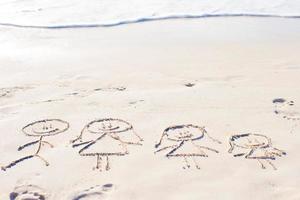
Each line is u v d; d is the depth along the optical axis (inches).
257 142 108.4
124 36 209.9
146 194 87.7
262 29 221.0
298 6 267.0
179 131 113.1
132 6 266.8
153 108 125.7
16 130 112.8
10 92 138.8
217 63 168.4
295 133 112.9
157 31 218.5
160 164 98.3
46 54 182.1
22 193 88.0
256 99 133.1
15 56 178.9
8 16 244.7
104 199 86.2
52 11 256.5
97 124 116.3
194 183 91.4
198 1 279.4
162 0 282.4
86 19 237.8
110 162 99.0
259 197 87.0
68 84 146.9
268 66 164.7
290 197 87.0
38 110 124.2
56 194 87.8
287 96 135.6
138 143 107.4
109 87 143.5
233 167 97.6
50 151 103.7
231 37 207.0
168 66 165.0
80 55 180.4
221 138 110.3
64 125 115.7
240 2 277.0
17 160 99.6
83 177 93.3
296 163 99.3
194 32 216.7
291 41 199.5
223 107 127.1
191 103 129.6
